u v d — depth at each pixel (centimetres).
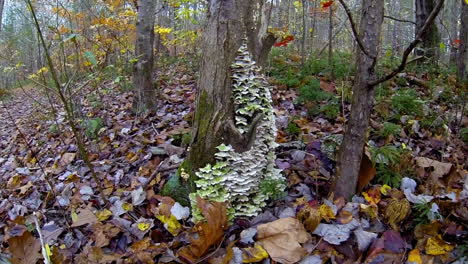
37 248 231
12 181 383
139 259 221
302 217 240
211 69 247
